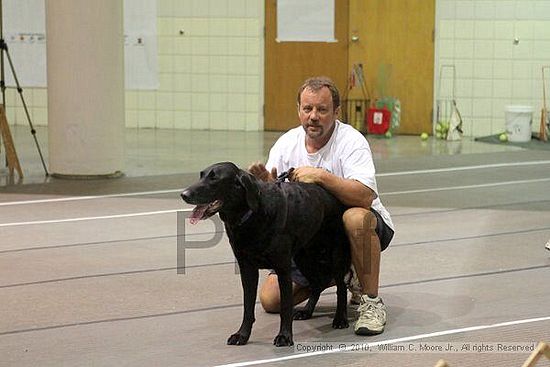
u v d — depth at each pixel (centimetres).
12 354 603
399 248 906
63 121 1316
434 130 1817
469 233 977
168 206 1124
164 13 1858
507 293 749
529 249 905
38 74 1889
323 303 723
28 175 1356
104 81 1310
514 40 1767
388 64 1819
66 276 801
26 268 828
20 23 1870
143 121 1900
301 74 1844
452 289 761
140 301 725
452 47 1792
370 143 1709
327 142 651
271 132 1859
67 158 1322
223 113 1878
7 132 1344
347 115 1845
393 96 1827
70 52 1299
